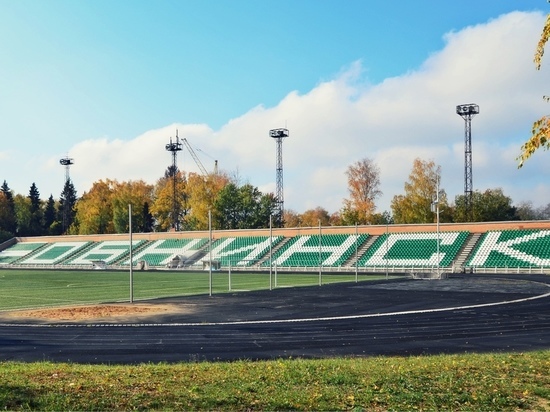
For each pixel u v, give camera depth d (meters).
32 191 175.12
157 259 107.69
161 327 28.14
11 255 128.38
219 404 11.45
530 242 79.00
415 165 105.88
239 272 87.00
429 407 11.25
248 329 27.38
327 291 50.31
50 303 41.94
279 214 121.00
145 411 10.88
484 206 102.69
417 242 87.88
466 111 92.56
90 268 104.19
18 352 21.12
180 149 127.38
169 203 143.12
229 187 123.94
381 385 13.13
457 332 26.06
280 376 14.31
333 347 22.14
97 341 23.73
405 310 35.31
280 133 112.69
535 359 16.69
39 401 11.24
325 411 11.06
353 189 109.19
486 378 13.68
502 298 42.03
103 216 149.25
